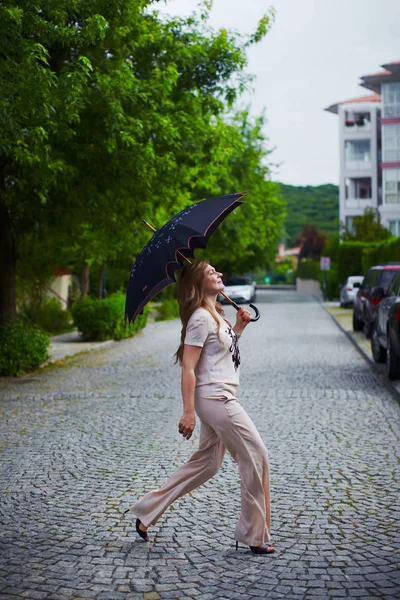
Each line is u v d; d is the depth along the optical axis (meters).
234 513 5.57
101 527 5.27
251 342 20.48
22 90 10.32
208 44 17.28
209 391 4.65
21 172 14.09
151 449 7.79
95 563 4.55
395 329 12.02
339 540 4.94
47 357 15.51
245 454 4.64
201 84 17.42
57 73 13.52
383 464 7.03
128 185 14.56
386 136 60.75
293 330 24.81
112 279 41.56
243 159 39.38
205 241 4.67
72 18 12.87
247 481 4.66
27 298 27.58
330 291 49.38
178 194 16.75
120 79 13.54
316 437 8.27
